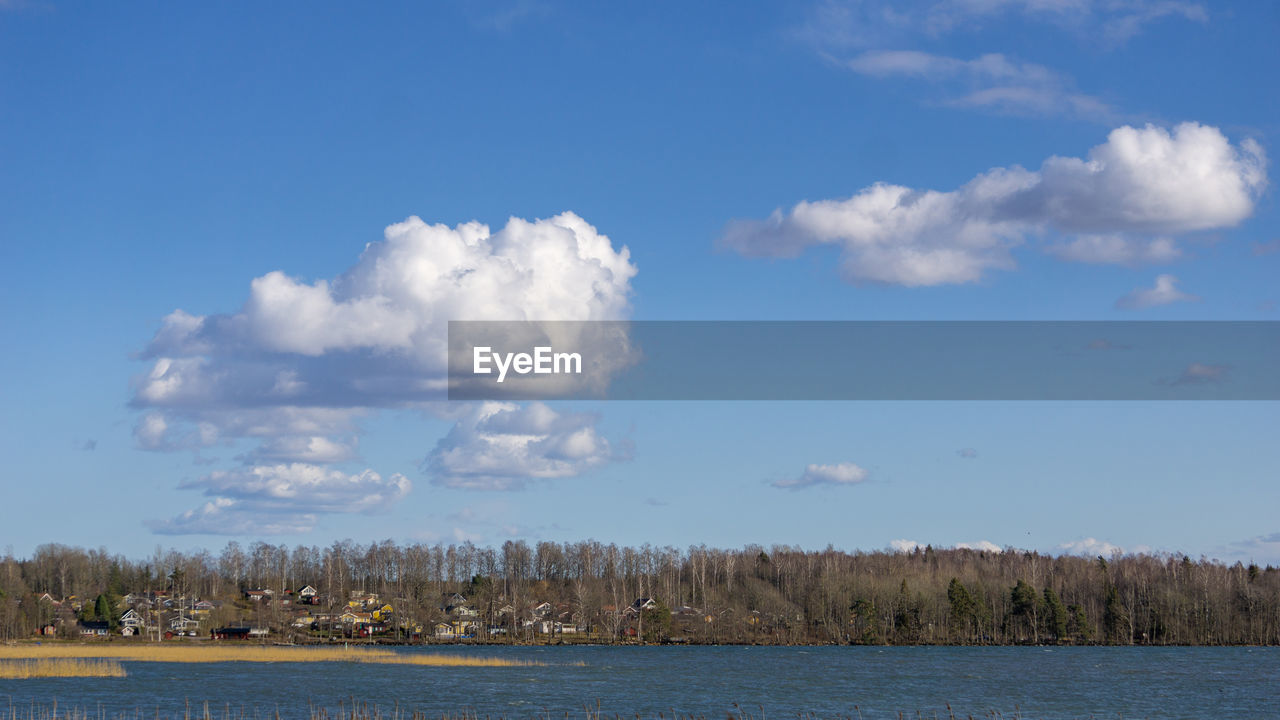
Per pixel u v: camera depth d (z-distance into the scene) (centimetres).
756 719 8269
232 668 12612
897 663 14750
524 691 10194
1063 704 9581
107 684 10394
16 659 13012
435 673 12088
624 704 9212
